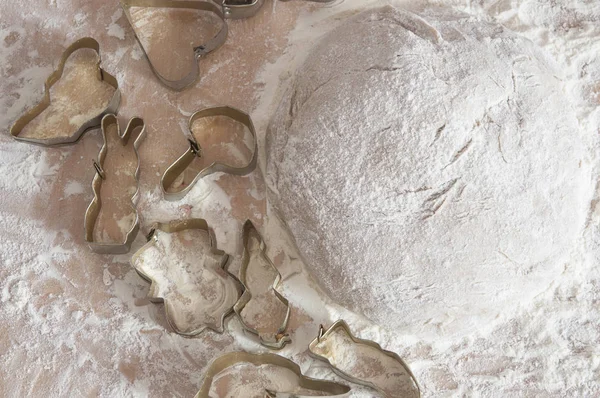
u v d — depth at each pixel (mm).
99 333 459
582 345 452
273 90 491
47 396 451
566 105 460
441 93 440
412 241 434
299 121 456
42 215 477
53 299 465
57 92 494
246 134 483
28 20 511
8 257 470
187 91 494
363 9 504
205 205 475
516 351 452
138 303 462
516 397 447
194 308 455
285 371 448
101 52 503
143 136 480
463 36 458
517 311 457
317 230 444
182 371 452
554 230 443
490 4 499
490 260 435
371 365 445
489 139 437
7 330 461
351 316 458
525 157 438
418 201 434
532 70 455
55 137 479
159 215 473
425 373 451
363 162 438
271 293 456
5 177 482
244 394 446
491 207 434
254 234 462
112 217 472
